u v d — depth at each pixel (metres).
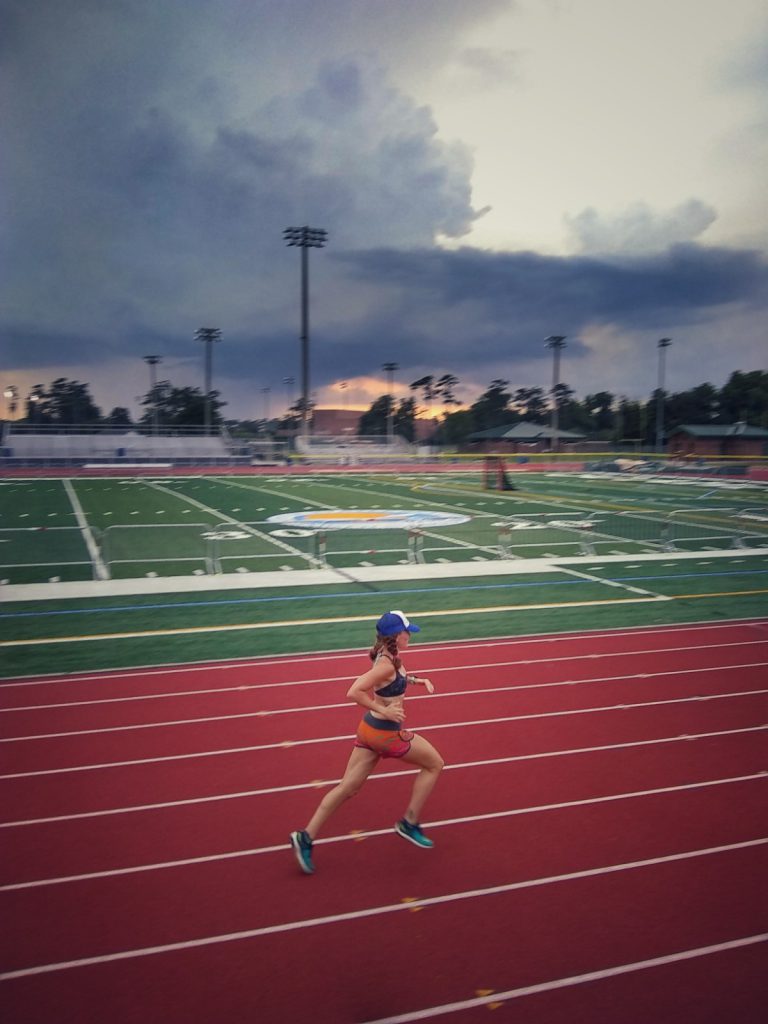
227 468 69.56
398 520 29.92
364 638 12.95
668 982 4.73
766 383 111.62
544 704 9.61
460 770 7.67
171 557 21.44
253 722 9.01
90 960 4.92
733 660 11.65
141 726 8.87
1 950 5.01
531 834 6.46
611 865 6.01
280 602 15.82
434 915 5.38
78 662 11.49
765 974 4.81
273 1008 4.51
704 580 18.30
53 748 8.23
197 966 4.87
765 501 38.00
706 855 6.17
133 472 63.97
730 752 8.17
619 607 15.36
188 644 12.55
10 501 37.28
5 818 6.73
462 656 11.80
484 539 24.92
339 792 5.82
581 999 4.59
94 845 6.30
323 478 56.94
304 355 79.94
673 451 84.25
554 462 78.38
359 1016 4.45
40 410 145.88
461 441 131.00
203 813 6.82
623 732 8.70
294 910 5.43
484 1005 4.54
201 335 90.69
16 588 17.17
